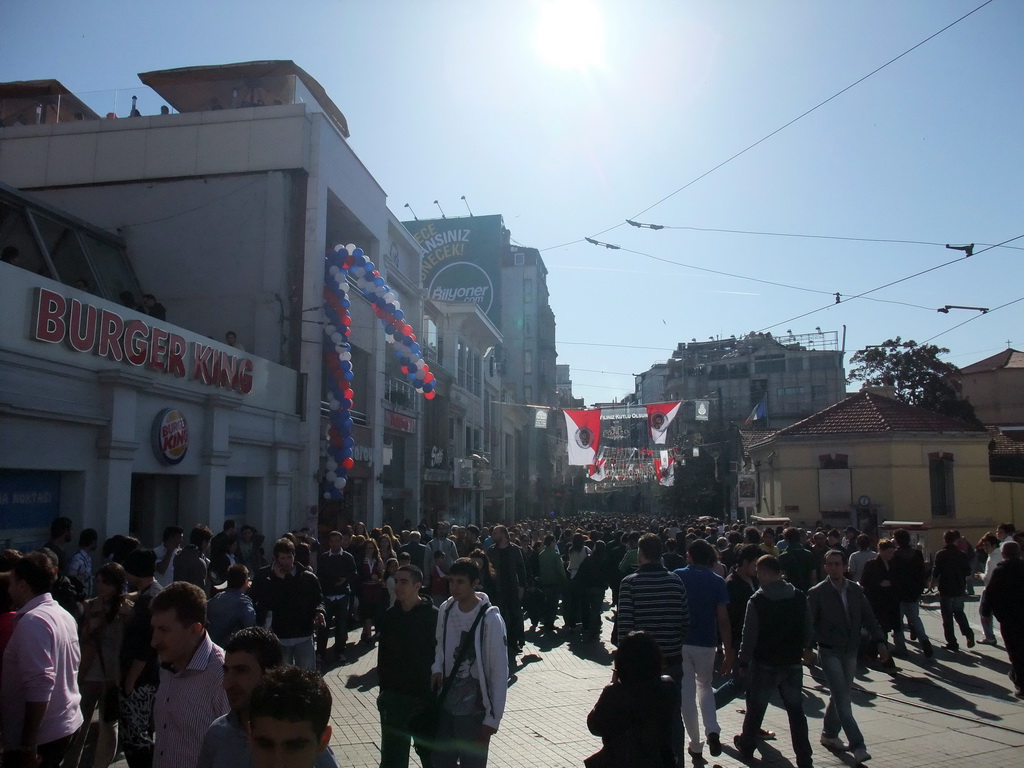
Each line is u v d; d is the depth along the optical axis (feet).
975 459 85.51
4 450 35.14
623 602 21.63
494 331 136.15
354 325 75.87
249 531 50.21
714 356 253.44
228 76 70.18
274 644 11.32
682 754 20.43
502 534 39.58
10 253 44.01
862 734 25.66
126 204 65.87
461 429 120.78
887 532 66.90
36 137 67.46
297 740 8.16
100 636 19.40
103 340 40.29
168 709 12.72
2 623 16.02
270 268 63.67
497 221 162.71
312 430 64.03
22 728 14.52
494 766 22.66
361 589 38.88
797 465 89.86
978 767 22.18
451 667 17.54
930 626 49.88
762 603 22.16
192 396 48.39
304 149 64.95
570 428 84.94
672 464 127.65
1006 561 31.78
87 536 34.55
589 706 29.94
